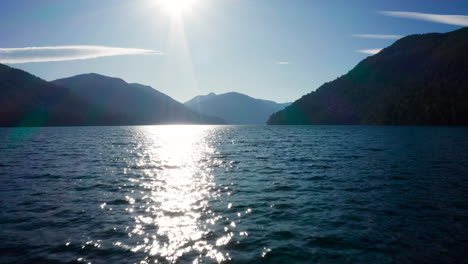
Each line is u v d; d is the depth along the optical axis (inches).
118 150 1907.0
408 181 812.0
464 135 3181.6
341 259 355.9
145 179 887.1
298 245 396.5
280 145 2234.3
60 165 1182.9
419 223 475.8
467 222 477.4
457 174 911.0
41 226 469.7
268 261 350.3
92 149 1969.7
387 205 580.4
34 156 1510.8
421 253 369.7
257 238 421.7
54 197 659.4
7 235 430.6
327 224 477.1
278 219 505.0
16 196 667.4
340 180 842.2
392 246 390.9
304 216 520.1
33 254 367.6
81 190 732.0
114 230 452.4
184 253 372.2
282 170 1044.5
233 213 540.7
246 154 1622.8
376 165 1122.0
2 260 350.9
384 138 2874.0
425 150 1662.2
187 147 2164.1
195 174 975.6
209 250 381.4
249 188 753.0
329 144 2250.2
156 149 2001.7
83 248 386.0
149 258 357.4
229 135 4288.9
